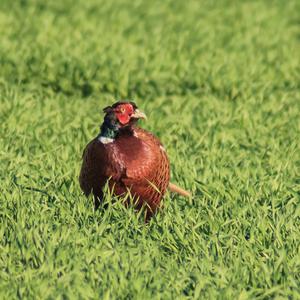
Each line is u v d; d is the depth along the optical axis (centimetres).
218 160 1467
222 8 2833
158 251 1101
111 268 1041
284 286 1027
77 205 1208
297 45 2405
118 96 1950
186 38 2386
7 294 984
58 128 1614
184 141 1570
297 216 1241
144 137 1216
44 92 1930
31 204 1217
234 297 995
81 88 1991
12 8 2711
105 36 2367
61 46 2205
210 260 1074
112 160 1179
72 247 1095
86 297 980
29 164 1416
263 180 1354
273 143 1550
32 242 1098
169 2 2884
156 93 1977
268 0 3033
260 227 1168
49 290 988
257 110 1772
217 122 1661
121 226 1184
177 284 1016
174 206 1234
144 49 2236
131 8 2759
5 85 1902
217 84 1994
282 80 2067
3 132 1586
